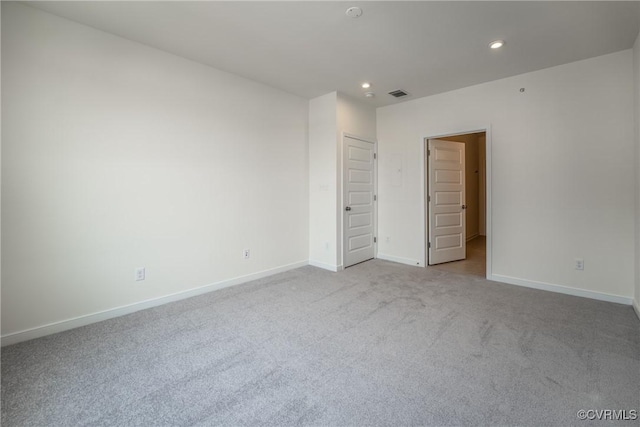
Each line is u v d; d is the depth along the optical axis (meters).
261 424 1.46
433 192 4.56
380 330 2.43
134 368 1.92
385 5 2.24
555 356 2.02
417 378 1.81
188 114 3.16
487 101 3.76
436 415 1.51
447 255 4.77
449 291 3.38
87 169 2.53
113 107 2.66
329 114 4.26
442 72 3.47
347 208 4.43
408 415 1.51
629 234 2.92
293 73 3.53
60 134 2.40
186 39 2.74
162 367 1.93
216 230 3.44
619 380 1.76
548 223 3.37
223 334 2.38
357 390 1.71
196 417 1.51
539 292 3.32
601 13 2.32
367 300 3.11
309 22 2.47
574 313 2.73
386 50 2.94
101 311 2.64
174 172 3.07
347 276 3.99
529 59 3.12
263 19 2.42
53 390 1.71
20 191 2.24
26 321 2.29
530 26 2.51
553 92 3.29
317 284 3.65
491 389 1.70
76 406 1.59
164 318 2.68
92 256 2.58
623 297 2.95
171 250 3.07
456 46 2.86
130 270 2.80
